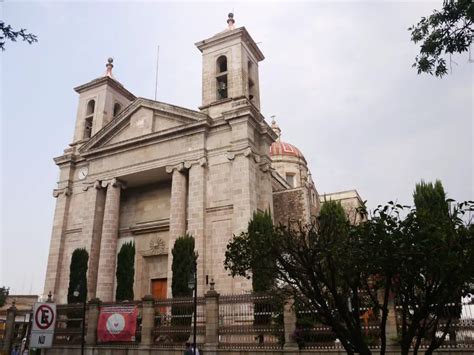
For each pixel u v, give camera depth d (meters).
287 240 9.62
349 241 8.59
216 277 26.33
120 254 30.22
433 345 8.19
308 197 33.12
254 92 34.34
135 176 32.88
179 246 25.84
